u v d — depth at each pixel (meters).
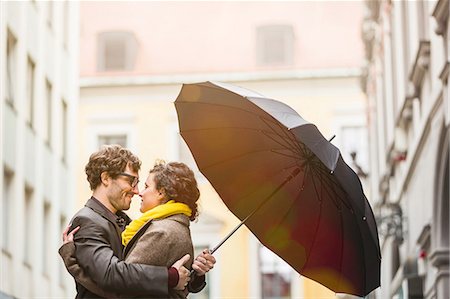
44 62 43.47
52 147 44.66
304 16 66.88
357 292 9.84
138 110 64.12
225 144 9.76
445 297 26.16
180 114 9.58
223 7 68.12
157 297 8.38
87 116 63.94
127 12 67.69
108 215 8.76
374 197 48.16
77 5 50.12
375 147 47.53
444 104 24.41
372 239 9.40
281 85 64.06
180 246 8.54
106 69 64.88
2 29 36.59
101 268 8.38
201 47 66.38
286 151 9.65
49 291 43.41
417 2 29.55
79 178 63.03
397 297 32.38
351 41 65.50
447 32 24.12
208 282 61.00
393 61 37.75
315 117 63.38
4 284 36.09
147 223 8.58
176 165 8.90
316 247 9.72
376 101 46.38
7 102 37.19
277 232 9.77
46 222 43.59
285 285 61.03
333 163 8.68
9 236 37.38
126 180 8.88
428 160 28.25
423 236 28.47
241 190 9.84
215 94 9.27
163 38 66.75
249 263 61.12
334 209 9.61
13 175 37.84
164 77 64.50
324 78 63.56
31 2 41.34
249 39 66.44
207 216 61.66
